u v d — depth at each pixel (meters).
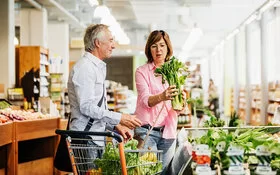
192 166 2.82
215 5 17.83
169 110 4.13
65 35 19.38
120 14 20.89
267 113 17.23
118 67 37.19
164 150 4.14
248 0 16.67
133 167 3.05
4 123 6.10
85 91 3.67
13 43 12.36
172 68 3.98
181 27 24.64
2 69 12.02
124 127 3.85
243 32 24.42
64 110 15.90
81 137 3.59
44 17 15.68
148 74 4.23
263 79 17.42
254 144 3.18
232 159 2.77
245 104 21.61
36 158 7.37
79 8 18.47
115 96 19.50
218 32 26.62
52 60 14.73
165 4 17.53
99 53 3.85
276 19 18.02
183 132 3.47
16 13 17.62
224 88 28.62
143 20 20.89
